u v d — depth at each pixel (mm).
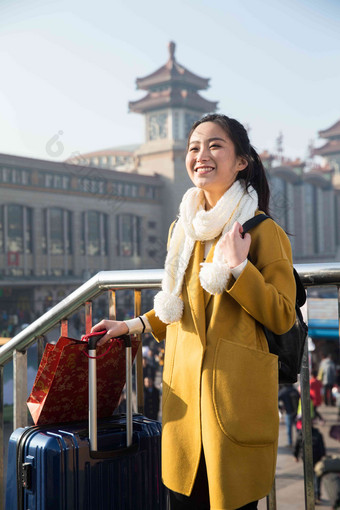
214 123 1328
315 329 11500
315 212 67500
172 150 59062
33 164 46531
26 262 46125
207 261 1279
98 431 1549
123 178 53469
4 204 45031
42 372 1500
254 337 1222
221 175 1314
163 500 1627
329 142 75500
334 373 14461
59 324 1940
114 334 1508
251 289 1153
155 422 1658
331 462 6066
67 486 1436
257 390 1193
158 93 65438
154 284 1675
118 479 1526
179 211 1392
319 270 1422
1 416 2168
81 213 49750
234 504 1166
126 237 53344
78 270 49031
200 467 1266
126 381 1561
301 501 6961
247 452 1183
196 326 1263
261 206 1380
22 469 1484
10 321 41688
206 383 1222
